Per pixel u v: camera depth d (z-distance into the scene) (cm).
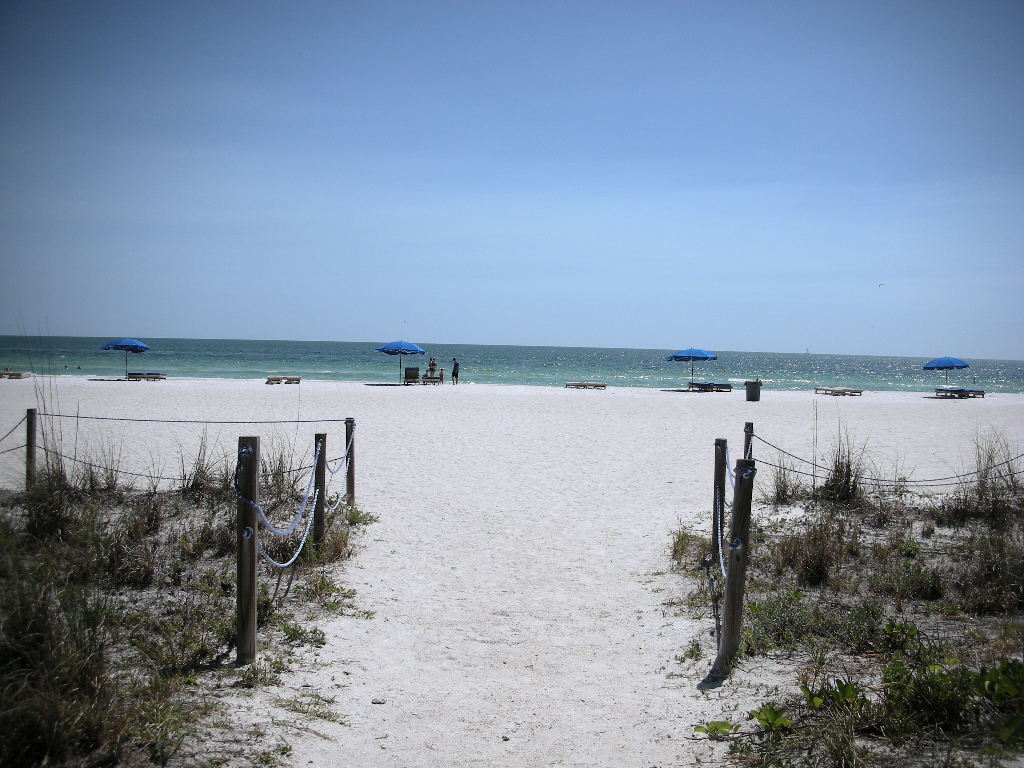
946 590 671
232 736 411
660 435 1886
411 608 690
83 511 790
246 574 518
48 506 769
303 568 756
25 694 367
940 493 1071
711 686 516
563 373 6259
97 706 382
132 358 7319
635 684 532
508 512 1059
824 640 567
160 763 368
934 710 412
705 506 1103
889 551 794
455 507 1078
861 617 591
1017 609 609
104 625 492
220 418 2031
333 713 467
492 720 473
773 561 782
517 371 6494
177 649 527
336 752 414
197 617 595
